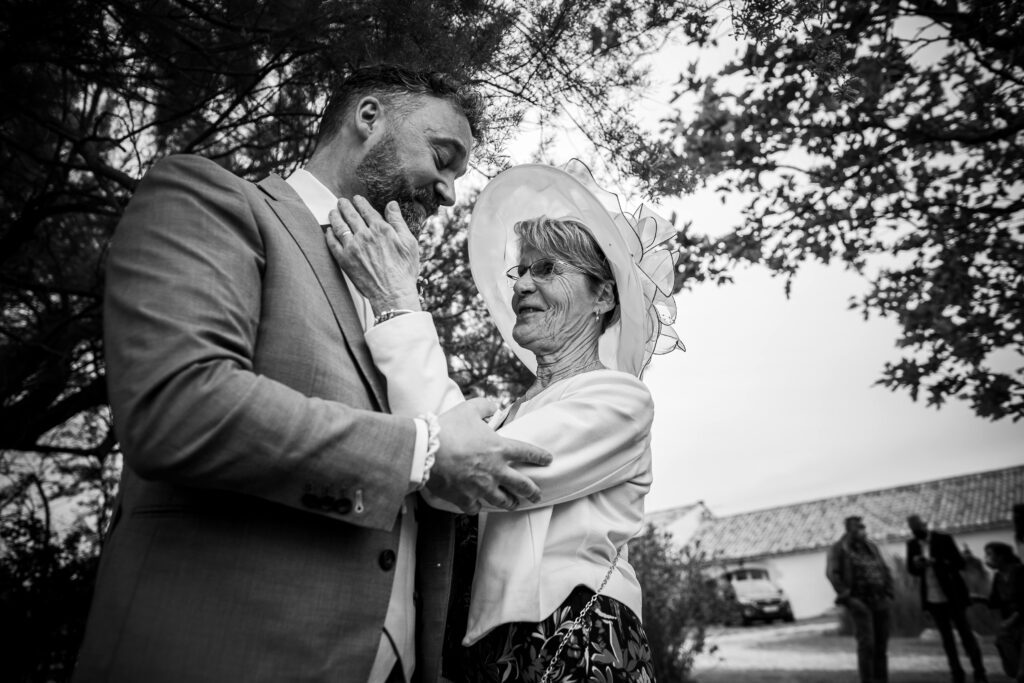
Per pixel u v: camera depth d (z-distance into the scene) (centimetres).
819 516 3400
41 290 394
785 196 409
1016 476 3162
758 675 988
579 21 249
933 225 427
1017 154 421
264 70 274
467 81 232
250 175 364
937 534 784
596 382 150
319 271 125
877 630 721
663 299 180
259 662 98
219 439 93
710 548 3456
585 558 138
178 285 101
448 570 130
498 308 200
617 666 129
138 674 96
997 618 1533
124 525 107
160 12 270
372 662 107
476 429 119
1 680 373
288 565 104
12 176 393
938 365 423
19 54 271
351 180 147
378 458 104
